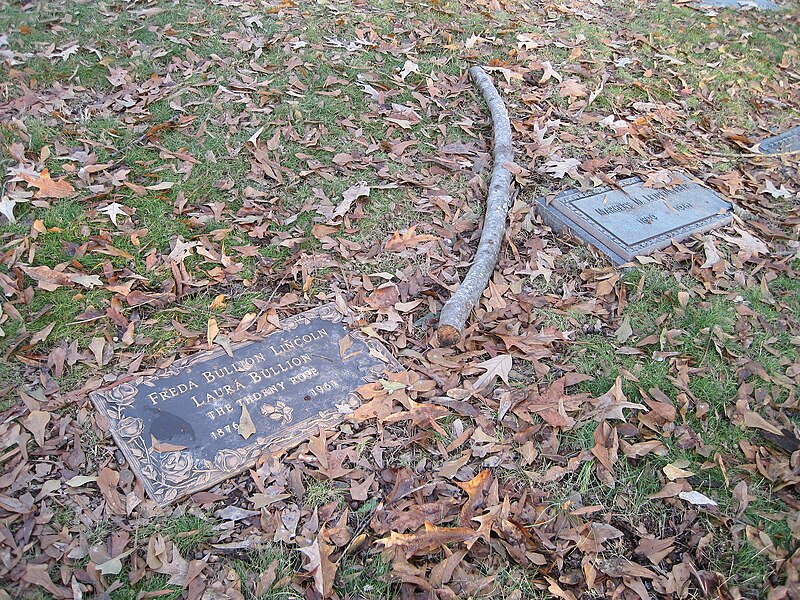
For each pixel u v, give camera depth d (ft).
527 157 14.79
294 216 12.64
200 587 7.57
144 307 10.68
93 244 11.53
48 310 10.34
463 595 7.69
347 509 8.41
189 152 13.78
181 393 9.41
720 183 14.87
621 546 8.38
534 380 10.28
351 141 14.67
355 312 11.00
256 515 8.33
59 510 8.08
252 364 9.93
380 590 7.70
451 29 19.26
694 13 22.49
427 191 13.71
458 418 9.61
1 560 7.46
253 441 8.97
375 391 9.73
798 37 21.84
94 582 7.49
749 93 18.56
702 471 9.26
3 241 11.24
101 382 9.45
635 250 12.64
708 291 12.12
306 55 17.13
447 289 11.57
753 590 8.02
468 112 16.22
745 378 10.55
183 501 8.38
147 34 17.19
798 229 13.80
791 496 8.96
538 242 12.80
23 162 12.69
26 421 8.80
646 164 15.08
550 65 17.89
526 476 8.96
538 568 8.03
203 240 11.86
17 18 17.10
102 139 13.67
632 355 10.85
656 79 18.51
